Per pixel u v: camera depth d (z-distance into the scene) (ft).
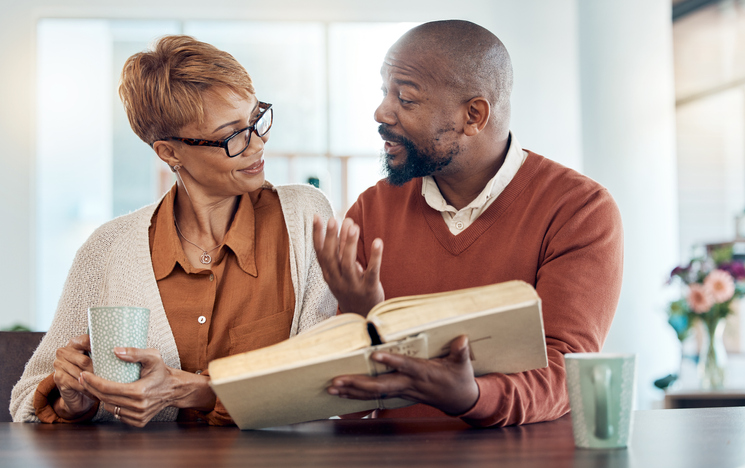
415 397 2.84
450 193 4.56
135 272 4.29
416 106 4.18
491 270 4.31
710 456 2.41
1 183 15.84
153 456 2.62
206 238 4.38
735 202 13.30
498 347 2.96
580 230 4.11
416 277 4.48
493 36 4.30
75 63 16.37
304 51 16.46
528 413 3.17
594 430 2.58
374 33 16.53
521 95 16.62
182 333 4.23
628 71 13.57
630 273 13.21
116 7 16.01
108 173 16.39
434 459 2.43
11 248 15.78
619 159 13.51
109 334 3.25
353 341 2.74
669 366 12.80
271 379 2.79
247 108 4.08
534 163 4.49
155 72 3.96
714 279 9.00
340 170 16.37
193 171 4.15
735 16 13.44
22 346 4.55
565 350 3.60
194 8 16.14
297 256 4.44
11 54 15.97
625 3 13.62
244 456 2.57
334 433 3.07
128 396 3.28
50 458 2.62
